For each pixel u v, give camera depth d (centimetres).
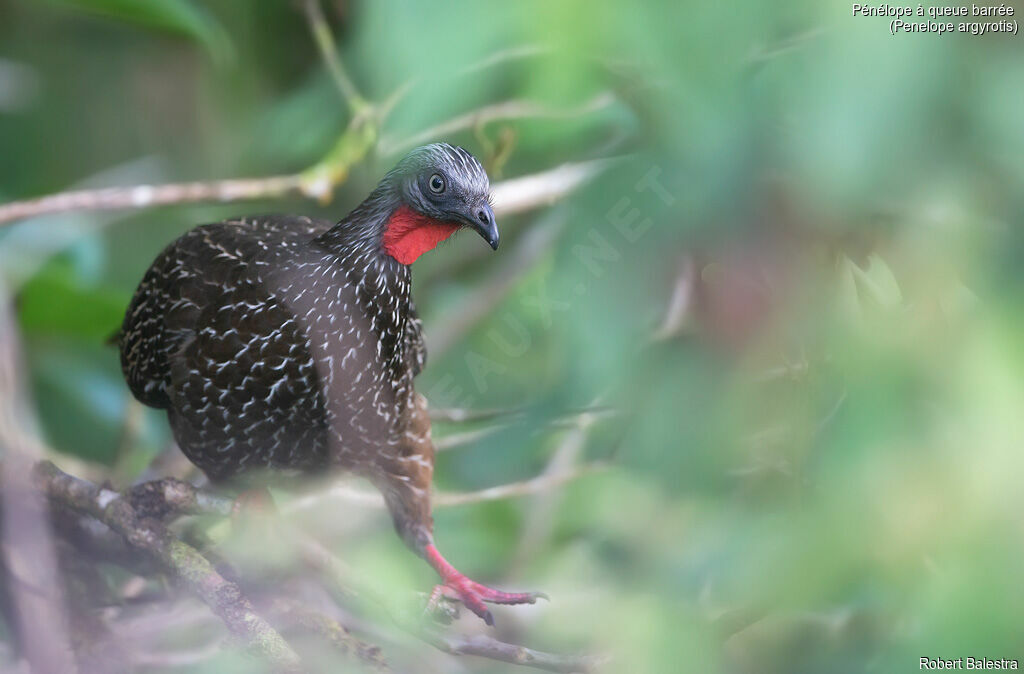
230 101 1146
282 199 1141
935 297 1078
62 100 1153
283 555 1104
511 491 1114
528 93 1088
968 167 1074
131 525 1099
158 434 1138
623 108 1112
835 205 1075
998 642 1075
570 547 1116
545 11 1079
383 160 1130
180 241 1108
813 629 1088
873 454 1079
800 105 1073
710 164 1077
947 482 1077
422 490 1109
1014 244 1077
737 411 1085
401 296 1104
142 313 1108
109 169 1153
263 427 1103
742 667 1088
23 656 1104
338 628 1102
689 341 1088
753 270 1080
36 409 1127
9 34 1153
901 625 1080
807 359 1083
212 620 1112
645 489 1092
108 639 1109
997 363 1077
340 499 1121
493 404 1127
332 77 1130
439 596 1103
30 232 1131
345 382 1102
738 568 1084
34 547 1102
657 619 1086
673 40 1076
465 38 1080
